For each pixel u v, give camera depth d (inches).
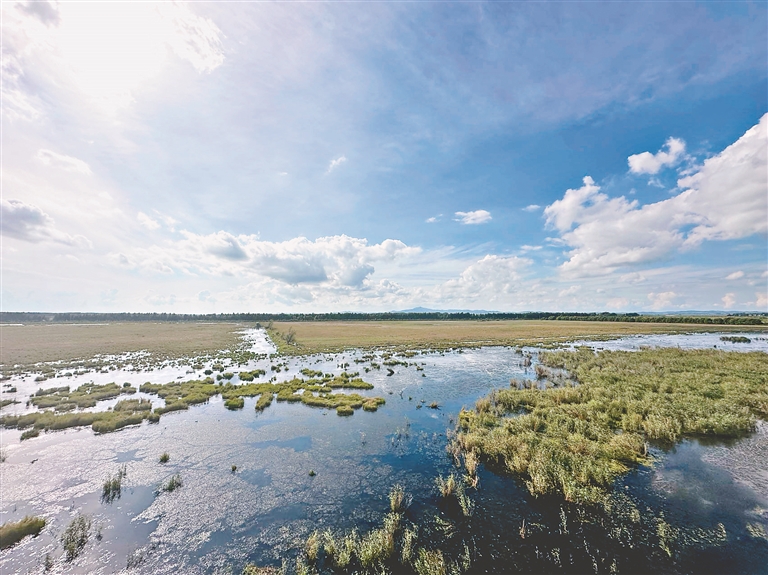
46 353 1787.6
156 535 352.8
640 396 772.6
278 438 611.8
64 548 332.5
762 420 634.8
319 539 342.3
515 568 294.7
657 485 422.3
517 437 547.5
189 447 575.5
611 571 289.0
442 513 379.2
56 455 546.3
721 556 305.0
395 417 726.5
